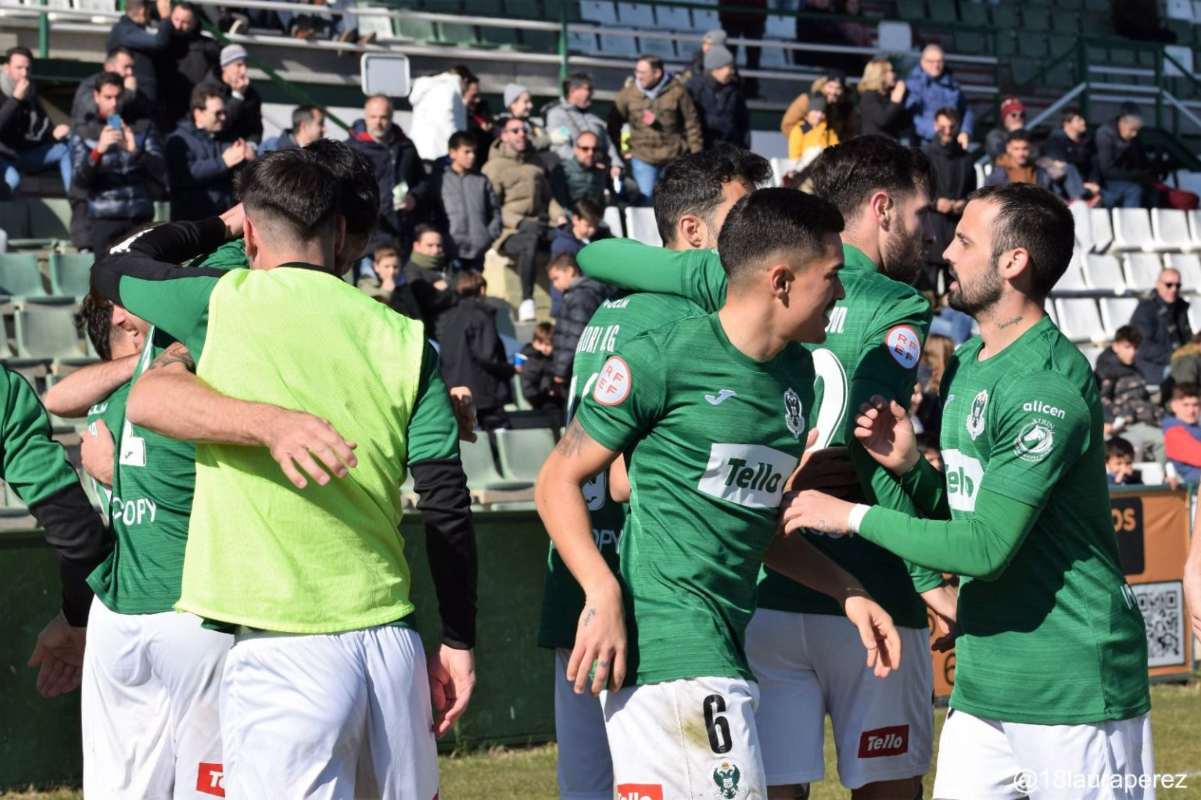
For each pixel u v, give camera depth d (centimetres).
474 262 2195
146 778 710
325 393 574
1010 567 636
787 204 579
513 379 2147
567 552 594
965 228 650
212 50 2158
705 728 588
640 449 602
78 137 1969
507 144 2295
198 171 2025
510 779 1172
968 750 657
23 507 1619
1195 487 1588
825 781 1152
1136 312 2456
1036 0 3753
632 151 2483
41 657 799
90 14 2452
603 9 3131
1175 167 3388
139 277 614
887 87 2625
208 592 570
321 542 569
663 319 713
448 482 584
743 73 3052
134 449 691
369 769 582
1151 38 3538
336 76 2672
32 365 1898
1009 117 2761
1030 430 609
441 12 2961
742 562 607
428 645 1268
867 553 709
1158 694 1519
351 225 620
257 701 564
